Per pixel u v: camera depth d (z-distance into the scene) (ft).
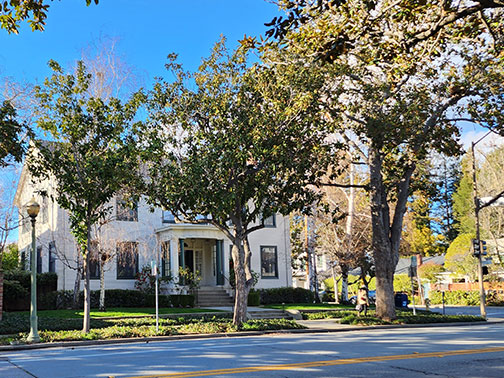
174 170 60.75
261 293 114.62
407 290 170.19
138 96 62.69
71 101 59.57
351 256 107.96
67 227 98.58
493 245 155.43
